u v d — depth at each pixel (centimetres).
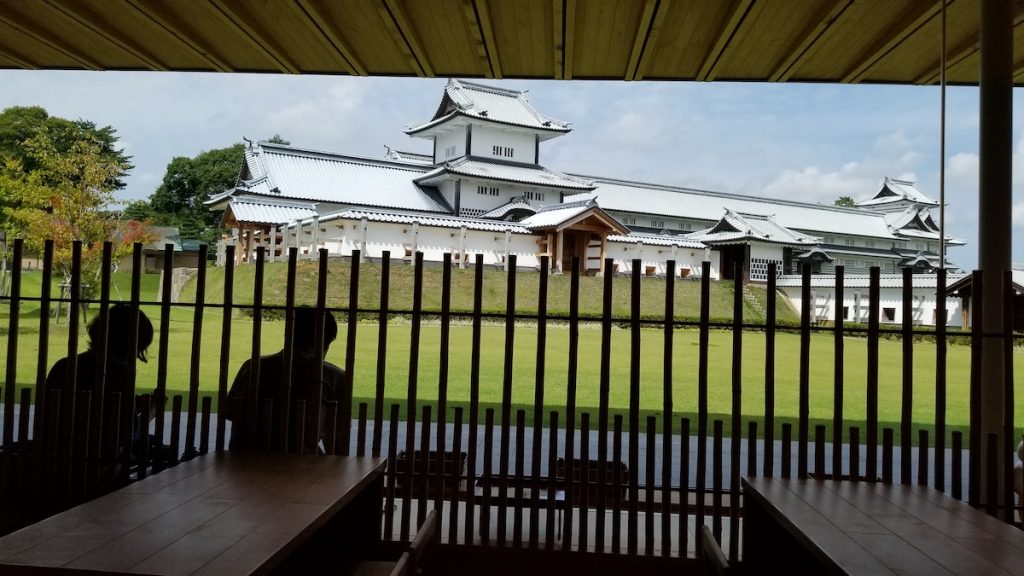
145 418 375
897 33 441
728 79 545
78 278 368
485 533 375
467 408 993
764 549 310
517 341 2253
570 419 369
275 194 4312
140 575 184
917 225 6969
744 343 2638
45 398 372
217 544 207
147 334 412
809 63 508
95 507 243
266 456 326
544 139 5500
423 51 509
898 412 1145
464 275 3553
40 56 529
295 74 556
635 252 4406
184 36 477
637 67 518
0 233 2519
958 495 353
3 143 4228
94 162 2428
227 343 372
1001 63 410
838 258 6359
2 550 200
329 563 322
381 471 322
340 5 439
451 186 4894
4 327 2036
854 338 3038
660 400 1202
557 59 507
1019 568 210
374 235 3662
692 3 426
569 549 365
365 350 1767
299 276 3080
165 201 6316
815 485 307
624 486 378
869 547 227
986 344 402
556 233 4109
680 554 368
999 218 412
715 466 369
